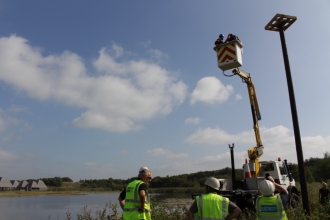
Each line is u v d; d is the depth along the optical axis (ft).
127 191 17.37
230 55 37.32
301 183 31.42
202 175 217.15
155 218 29.17
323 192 42.83
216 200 13.55
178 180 207.31
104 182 425.69
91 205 115.44
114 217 26.50
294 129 32.73
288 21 34.78
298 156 32.01
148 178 17.95
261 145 47.11
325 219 29.68
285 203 15.99
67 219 29.25
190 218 13.78
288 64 34.35
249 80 49.37
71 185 494.18
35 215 81.20
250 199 39.34
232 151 43.57
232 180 42.52
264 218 14.93
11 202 150.82
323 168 161.17
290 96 33.63
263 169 46.37
